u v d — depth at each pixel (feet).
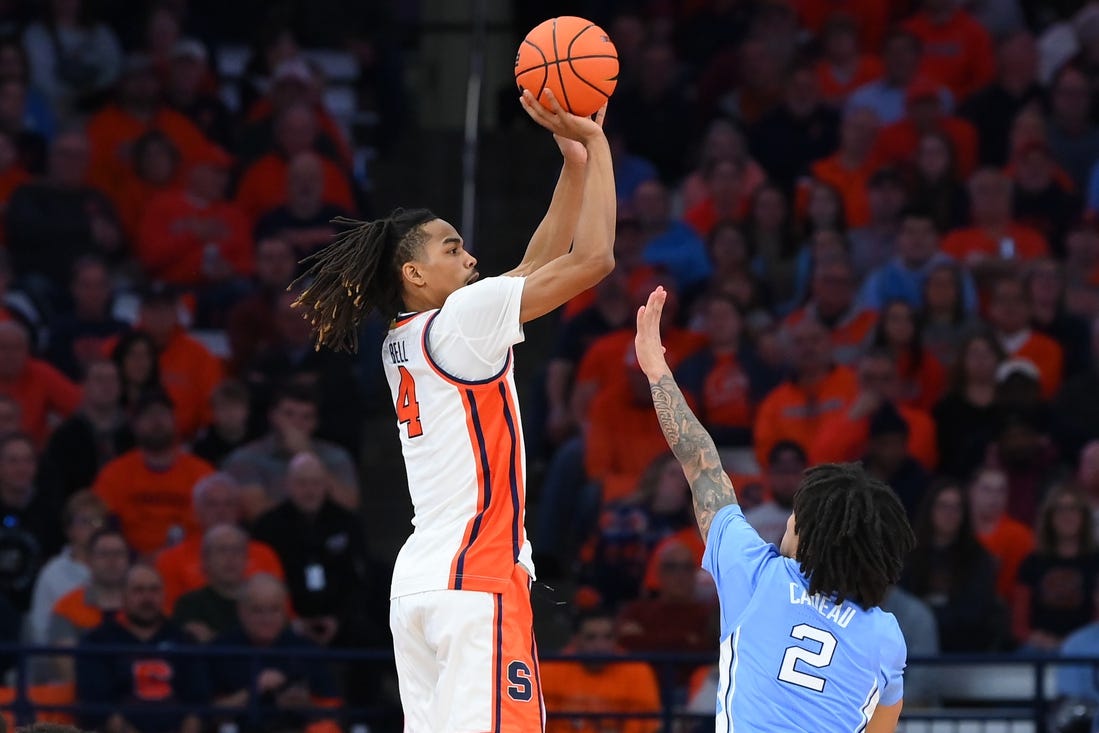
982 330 60.59
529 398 67.36
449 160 79.77
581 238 24.35
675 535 55.47
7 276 65.46
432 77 87.35
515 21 86.84
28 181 69.26
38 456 56.90
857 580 23.07
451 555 24.26
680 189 74.90
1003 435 58.49
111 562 50.75
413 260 25.38
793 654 23.11
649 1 81.82
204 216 69.10
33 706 45.73
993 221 69.26
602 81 25.23
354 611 53.36
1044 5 84.38
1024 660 45.98
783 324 64.13
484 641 24.02
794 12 76.48
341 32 83.76
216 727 48.49
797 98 73.92
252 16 85.10
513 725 23.89
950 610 52.42
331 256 25.88
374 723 50.70
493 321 24.22
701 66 80.48
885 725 24.32
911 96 73.67
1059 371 63.52
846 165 71.26
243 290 67.92
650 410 59.36
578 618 51.72
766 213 67.82
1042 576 53.52
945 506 52.95
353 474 58.13
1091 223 70.03
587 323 63.87
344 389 61.46
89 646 45.98
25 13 79.10
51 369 61.41
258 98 78.28
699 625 51.29
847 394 58.70
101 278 64.18
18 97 72.08
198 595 50.80
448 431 24.54
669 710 46.19
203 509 53.93
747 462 60.29
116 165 72.08
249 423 60.39
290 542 53.16
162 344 61.36
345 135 79.20
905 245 65.51
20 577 53.26
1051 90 74.49
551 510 58.85
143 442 56.49
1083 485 56.49
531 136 80.02
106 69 76.28
